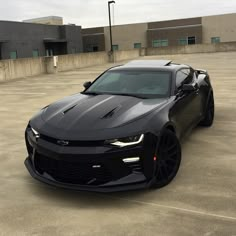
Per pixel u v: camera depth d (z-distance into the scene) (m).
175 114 4.36
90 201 3.70
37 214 3.43
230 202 3.53
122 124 3.60
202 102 6.02
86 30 53.84
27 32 37.31
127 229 3.10
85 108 4.09
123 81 5.07
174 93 4.71
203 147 5.34
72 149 3.47
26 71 18.22
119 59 30.53
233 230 3.02
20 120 7.66
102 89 5.02
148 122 3.71
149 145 3.60
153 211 3.42
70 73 19.55
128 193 3.84
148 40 50.78
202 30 47.81
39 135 3.80
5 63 16.47
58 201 3.71
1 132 6.64
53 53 42.28
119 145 3.44
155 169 3.69
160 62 5.77
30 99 10.53
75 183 3.59
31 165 4.07
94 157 3.40
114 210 3.47
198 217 3.26
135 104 4.20
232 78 13.68
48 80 16.16
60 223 3.25
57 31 42.62
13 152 5.39
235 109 8.00
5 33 34.38
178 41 49.34
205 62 22.58
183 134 4.84
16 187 4.10
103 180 3.51
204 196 3.68
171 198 3.67
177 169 4.10
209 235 2.95
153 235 2.98
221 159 4.79
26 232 3.11
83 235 3.03
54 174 3.71
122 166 3.49
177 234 2.99
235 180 4.07
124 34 51.72
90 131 3.53
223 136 5.90
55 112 4.15
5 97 11.13
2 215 3.43
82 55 24.09
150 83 4.90
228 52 33.59
